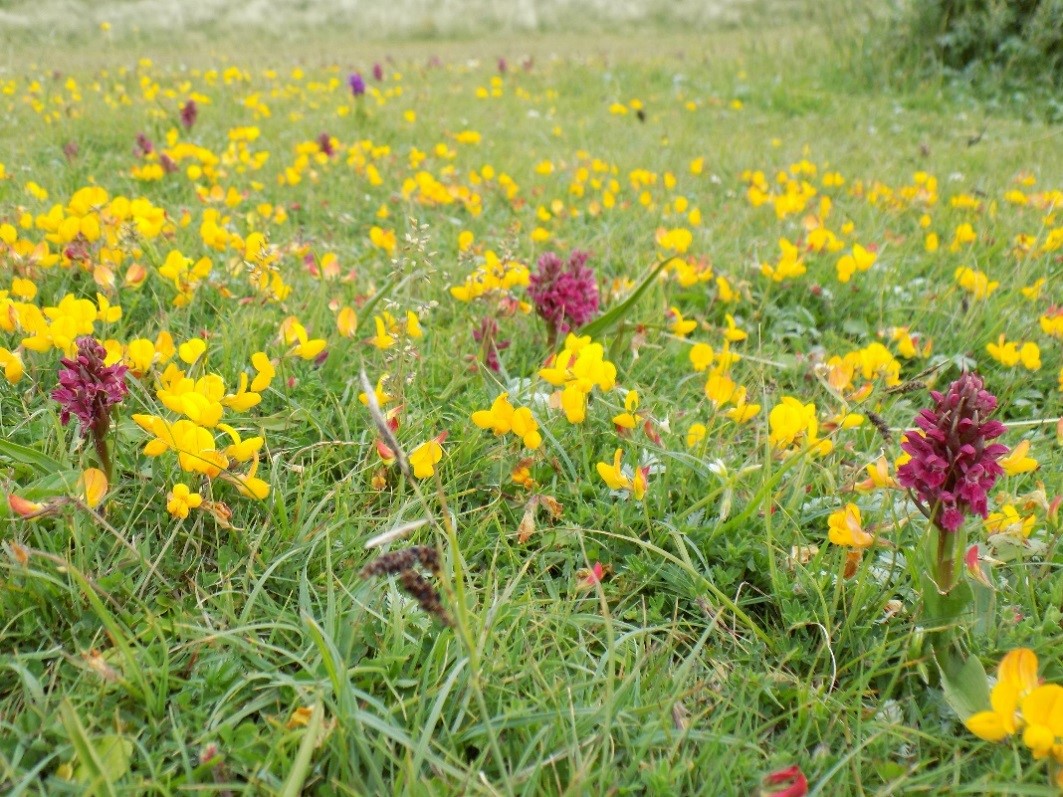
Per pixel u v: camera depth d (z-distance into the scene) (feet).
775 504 1.21
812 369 1.66
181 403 1.04
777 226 2.67
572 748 0.87
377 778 0.85
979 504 0.89
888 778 0.89
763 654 1.06
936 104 5.10
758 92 5.42
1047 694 0.77
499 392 1.49
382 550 1.12
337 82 5.24
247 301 1.70
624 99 5.49
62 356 1.40
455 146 3.80
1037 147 4.05
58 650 0.91
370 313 1.64
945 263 2.38
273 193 2.89
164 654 0.92
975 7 5.32
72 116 3.71
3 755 0.83
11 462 1.16
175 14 9.52
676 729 0.94
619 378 1.62
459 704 0.94
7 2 8.40
